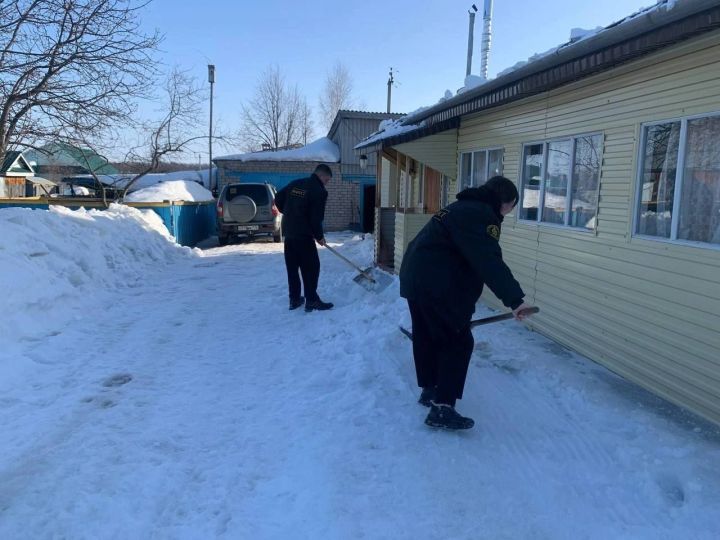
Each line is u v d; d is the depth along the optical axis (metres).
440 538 2.72
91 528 2.76
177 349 5.73
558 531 2.78
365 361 5.02
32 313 6.07
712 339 3.90
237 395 4.51
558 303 5.86
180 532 2.75
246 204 15.84
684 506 2.91
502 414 4.07
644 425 3.81
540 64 4.82
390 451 3.53
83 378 4.81
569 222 5.77
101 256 9.16
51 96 10.40
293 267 7.36
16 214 8.07
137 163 16.64
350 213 21.98
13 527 2.76
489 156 7.66
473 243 3.54
